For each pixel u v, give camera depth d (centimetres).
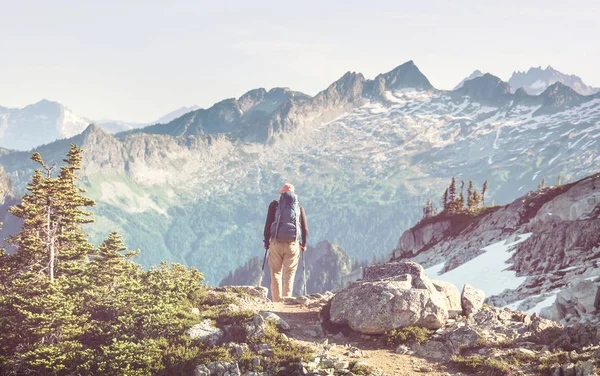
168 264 2100
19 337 1678
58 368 1460
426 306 1355
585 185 10431
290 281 1605
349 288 1466
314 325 1443
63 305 1791
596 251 8819
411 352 1267
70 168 2973
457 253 12800
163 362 1325
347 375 1137
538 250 10012
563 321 4266
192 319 1484
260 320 1361
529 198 12825
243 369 1209
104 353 1409
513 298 8669
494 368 1110
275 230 1565
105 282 2230
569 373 1023
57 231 2936
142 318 1559
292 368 1175
